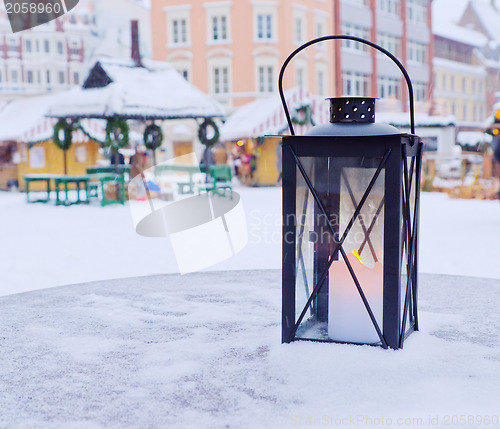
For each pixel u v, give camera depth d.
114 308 3.69
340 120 2.70
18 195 21.48
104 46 48.59
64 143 18.11
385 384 2.29
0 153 24.16
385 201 2.58
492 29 62.03
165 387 2.33
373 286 2.66
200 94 18.80
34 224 11.48
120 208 15.30
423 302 3.75
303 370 2.43
